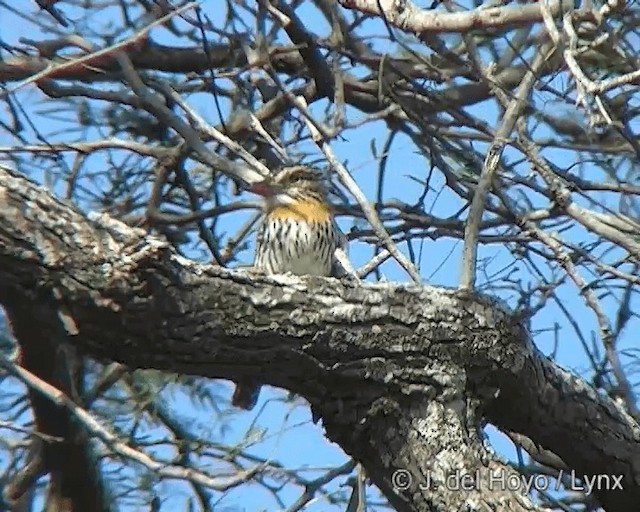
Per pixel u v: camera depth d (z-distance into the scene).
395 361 8.58
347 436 8.79
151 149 12.61
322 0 12.82
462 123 12.38
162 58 13.02
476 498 8.51
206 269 8.00
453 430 8.65
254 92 13.63
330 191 13.30
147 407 12.08
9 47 12.02
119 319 7.67
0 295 7.66
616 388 11.77
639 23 11.34
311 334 8.25
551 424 9.45
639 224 11.54
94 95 12.02
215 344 8.01
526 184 11.45
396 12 10.89
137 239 7.70
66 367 10.62
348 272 11.14
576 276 10.24
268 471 11.05
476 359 8.79
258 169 11.05
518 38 12.16
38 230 7.46
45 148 11.76
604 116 8.70
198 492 11.47
